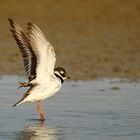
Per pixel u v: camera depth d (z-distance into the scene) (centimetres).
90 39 3052
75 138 1195
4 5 3662
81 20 3550
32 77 1361
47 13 3628
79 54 2606
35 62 1353
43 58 1348
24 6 3678
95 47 2811
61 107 1552
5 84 1934
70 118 1409
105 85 1947
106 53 2655
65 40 2994
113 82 2014
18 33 1353
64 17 3591
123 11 3666
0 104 1586
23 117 1425
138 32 3288
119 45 2889
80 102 1620
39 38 1327
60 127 1306
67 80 2055
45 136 1216
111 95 1742
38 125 1330
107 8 3697
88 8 3703
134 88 1886
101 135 1221
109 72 2217
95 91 1819
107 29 3359
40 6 3700
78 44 2886
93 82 2012
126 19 3572
